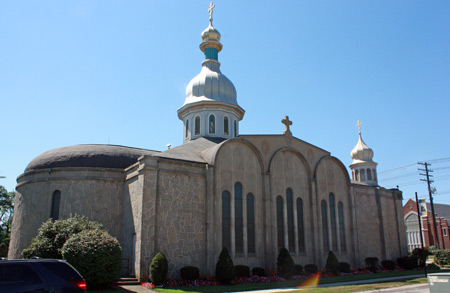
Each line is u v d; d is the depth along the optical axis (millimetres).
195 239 23406
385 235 37312
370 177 41406
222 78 35500
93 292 17594
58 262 10695
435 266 37688
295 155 30922
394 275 29719
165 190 22938
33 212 26953
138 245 21781
